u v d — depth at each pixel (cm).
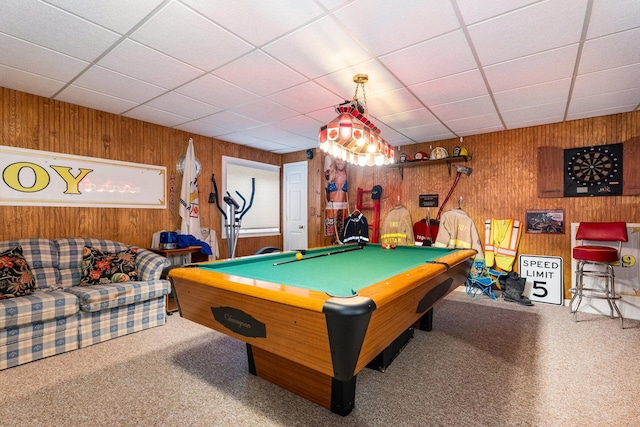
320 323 132
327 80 284
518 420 175
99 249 331
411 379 220
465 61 248
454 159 464
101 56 242
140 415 178
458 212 469
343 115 242
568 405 189
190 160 432
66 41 221
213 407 186
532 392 203
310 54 239
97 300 273
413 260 272
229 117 389
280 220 611
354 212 555
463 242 457
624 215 367
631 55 236
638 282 348
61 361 243
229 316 174
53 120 330
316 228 568
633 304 349
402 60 247
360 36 214
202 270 200
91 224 358
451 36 214
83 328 269
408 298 177
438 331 309
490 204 452
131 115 382
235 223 477
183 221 422
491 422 174
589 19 194
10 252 274
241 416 178
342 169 559
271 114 379
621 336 296
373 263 254
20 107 310
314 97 324
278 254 286
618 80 280
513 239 428
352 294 146
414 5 183
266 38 217
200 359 248
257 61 249
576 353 260
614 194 371
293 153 599
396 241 513
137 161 398
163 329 312
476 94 314
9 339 232
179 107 354
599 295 362
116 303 285
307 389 195
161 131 424
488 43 222
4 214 302
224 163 506
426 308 224
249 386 210
